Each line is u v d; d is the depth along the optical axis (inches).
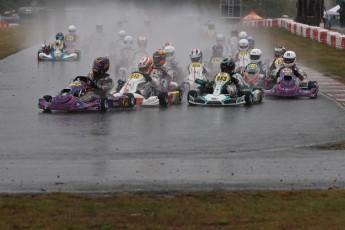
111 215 664.4
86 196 740.7
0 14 6589.6
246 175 849.5
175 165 901.8
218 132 1128.2
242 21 5270.7
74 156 954.1
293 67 1596.9
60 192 756.6
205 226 636.1
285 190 772.6
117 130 1142.3
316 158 946.1
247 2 6707.7
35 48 3097.9
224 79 1445.6
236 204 707.4
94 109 1334.9
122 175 847.1
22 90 1657.2
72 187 790.5
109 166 894.4
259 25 4862.2
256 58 1695.4
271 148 1010.1
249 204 707.4
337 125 1197.7
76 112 1332.4
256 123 1213.1
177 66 1670.8
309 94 1540.4
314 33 3390.7
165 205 700.7
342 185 804.0
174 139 1071.0
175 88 1486.2
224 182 815.7
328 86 1769.2
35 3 6102.4
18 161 924.6
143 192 764.6
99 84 1355.8
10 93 1603.1
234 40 2250.2
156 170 874.1
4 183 807.1
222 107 1401.3
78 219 650.8
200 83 1476.4
